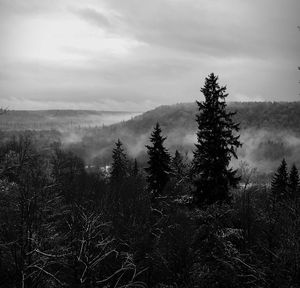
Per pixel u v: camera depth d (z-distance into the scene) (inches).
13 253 561.3
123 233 1087.6
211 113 933.2
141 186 1978.3
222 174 965.8
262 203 1196.5
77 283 662.5
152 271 1002.1
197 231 885.8
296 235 839.7
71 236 695.1
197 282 853.2
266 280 869.2
